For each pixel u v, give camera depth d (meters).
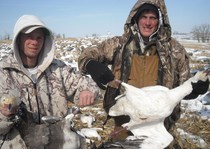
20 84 1.61
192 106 3.79
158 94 1.62
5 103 1.38
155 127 1.65
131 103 1.62
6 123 1.40
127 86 1.68
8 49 8.76
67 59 7.23
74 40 12.71
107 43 1.99
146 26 1.94
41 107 1.64
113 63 2.01
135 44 1.98
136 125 1.65
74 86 1.72
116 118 1.91
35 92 1.63
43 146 1.43
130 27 1.99
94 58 1.93
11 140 1.46
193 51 9.98
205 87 1.67
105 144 1.73
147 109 1.59
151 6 1.91
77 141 1.47
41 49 1.67
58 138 1.44
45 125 1.48
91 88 1.69
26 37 1.59
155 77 1.95
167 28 1.96
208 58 7.52
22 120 1.49
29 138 1.46
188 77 1.97
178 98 1.63
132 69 1.97
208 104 3.86
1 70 1.57
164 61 1.94
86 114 3.33
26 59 1.65
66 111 1.69
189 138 2.86
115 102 1.76
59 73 1.71
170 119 1.98
